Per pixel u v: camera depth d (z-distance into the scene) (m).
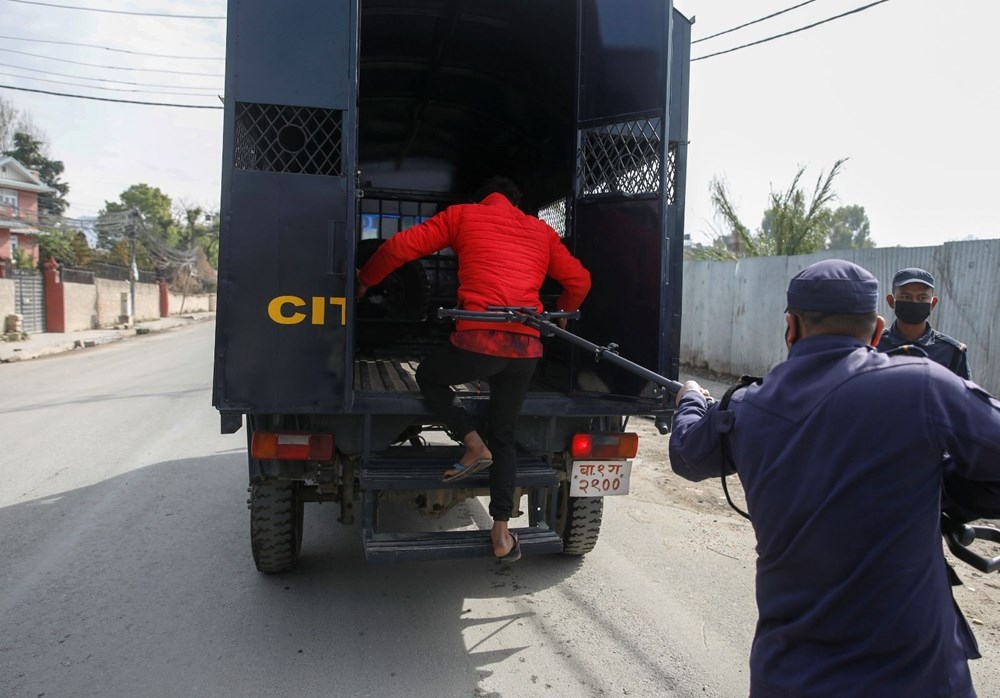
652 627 3.58
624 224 3.98
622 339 3.98
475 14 5.02
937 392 1.45
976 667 3.20
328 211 3.24
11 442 7.50
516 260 3.38
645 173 3.85
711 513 5.39
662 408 3.79
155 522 5.01
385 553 3.18
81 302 25.45
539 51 5.34
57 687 2.93
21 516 5.11
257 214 3.19
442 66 5.91
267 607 3.73
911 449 1.43
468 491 3.73
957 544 1.63
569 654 3.30
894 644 1.41
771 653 1.56
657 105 3.78
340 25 3.23
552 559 4.47
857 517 1.44
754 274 11.60
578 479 3.84
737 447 1.68
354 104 3.24
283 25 3.19
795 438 1.54
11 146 51.88
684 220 4.21
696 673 3.15
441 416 3.40
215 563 4.30
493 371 3.31
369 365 5.09
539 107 6.07
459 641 3.41
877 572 1.43
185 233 67.62
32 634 3.38
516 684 3.04
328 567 4.29
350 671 3.12
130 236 35.03
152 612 3.64
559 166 6.16
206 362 16.05
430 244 3.46
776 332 11.09
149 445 7.39
